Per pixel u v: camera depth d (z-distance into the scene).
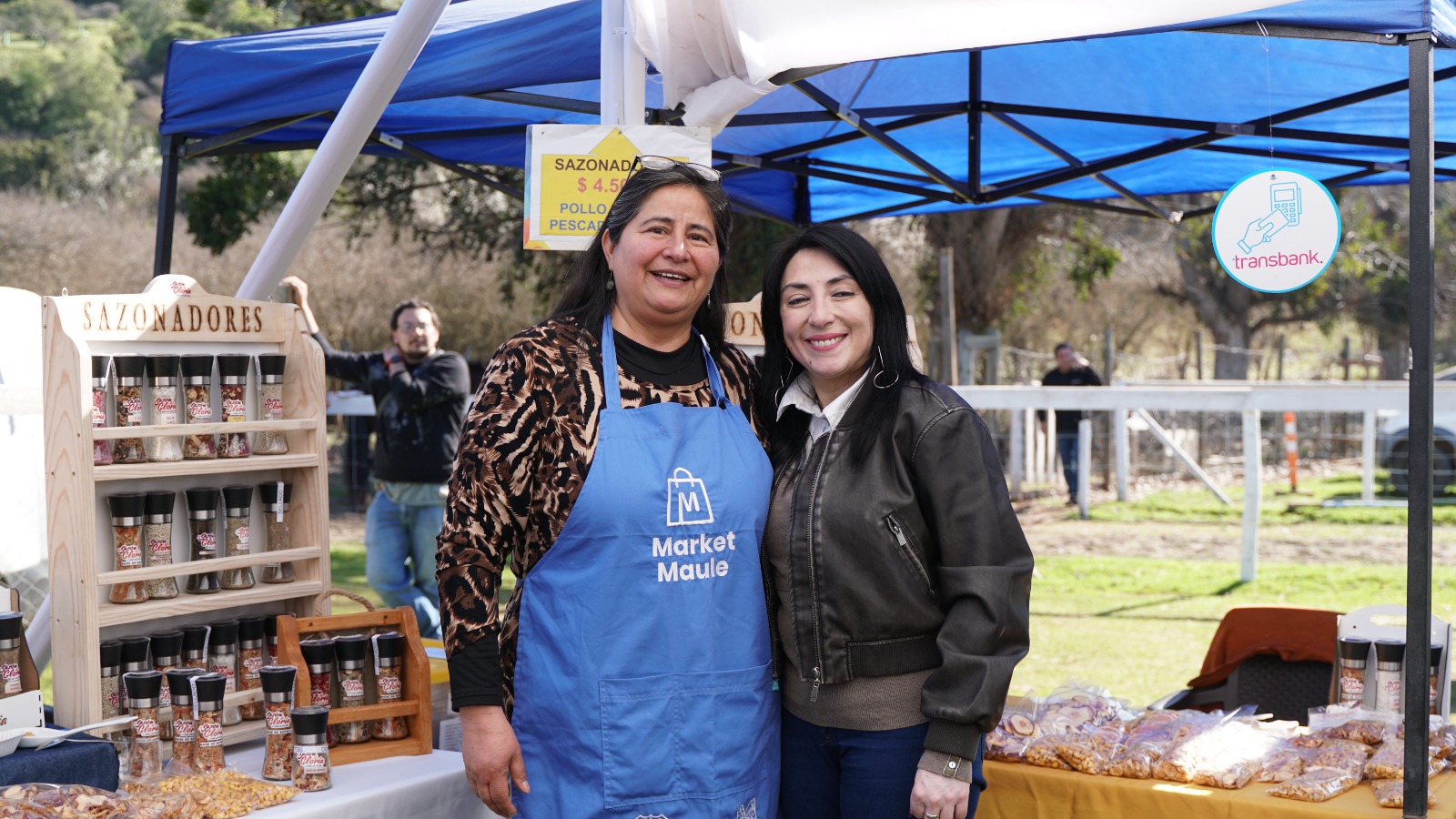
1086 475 13.48
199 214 12.32
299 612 2.97
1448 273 24.28
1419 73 2.44
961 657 2.20
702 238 2.31
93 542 2.55
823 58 2.47
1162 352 28.14
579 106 3.91
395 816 2.48
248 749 2.76
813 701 2.35
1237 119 4.77
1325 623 3.58
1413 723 2.44
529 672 2.25
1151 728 2.94
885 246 17.89
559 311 2.40
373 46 3.71
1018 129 4.99
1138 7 2.29
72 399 2.53
